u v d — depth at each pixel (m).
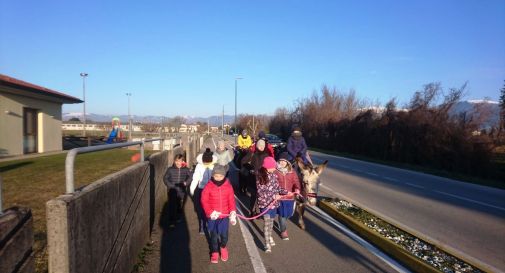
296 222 9.20
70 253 3.30
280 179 7.61
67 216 3.25
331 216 9.84
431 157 25.64
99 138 41.53
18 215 2.71
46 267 5.30
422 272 5.98
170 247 7.21
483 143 22.06
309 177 8.13
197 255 6.78
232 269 6.12
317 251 7.03
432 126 25.58
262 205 7.14
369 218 9.00
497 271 6.16
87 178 12.66
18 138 21.81
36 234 6.56
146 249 7.04
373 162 28.20
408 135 28.00
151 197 8.24
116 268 4.90
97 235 4.08
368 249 7.15
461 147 23.16
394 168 23.91
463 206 11.76
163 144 13.92
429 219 9.77
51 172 13.96
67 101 27.22
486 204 12.37
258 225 8.95
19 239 2.72
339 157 32.81
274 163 7.32
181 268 6.12
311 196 7.97
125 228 5.43
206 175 8.36
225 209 6.46
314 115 53.12
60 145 27.20
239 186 13.27
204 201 6.50
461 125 24.12
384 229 8.05
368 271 6.06
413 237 7.56
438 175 20.78
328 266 6.27
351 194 13.27
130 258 5.80
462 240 7.92
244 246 7.34
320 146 47.84
